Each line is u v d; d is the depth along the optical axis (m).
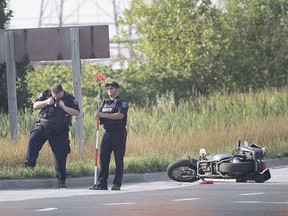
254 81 180.25
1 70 118.00
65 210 52.22
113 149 69.69
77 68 89.31
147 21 177.25
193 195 61.69
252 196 59.91
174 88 165.25
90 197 60.78
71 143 90.25
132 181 81.06
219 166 73.25
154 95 161.25
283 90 149.50
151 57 174.38
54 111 71.81
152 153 90.44
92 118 104.81
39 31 90.31
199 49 172.12
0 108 117.69
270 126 112.31
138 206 54.19
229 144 101.81
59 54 90.25
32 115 100.56
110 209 52.59
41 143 72.38
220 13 179.38
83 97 148.88
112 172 81.00
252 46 183.25
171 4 175.00
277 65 183.62
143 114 113.62
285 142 108.12
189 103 128.38
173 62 172.38
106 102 69.88
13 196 63.94
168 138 97.69
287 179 80.06
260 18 184.38
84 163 81.69
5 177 74.25
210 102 126.31
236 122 113.69
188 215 49.59
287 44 185.50
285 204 54.47
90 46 90.06
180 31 173.50
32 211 51.97
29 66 123.62
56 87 71.75
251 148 74.06
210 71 172.75
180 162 76.75
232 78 176.50
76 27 89.69
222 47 173.50
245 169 72.94
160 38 174.62
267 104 126.38
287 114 125.44
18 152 79.69
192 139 98.88
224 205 54.25
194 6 174.38
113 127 69.38
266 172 73.94
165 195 62.03
